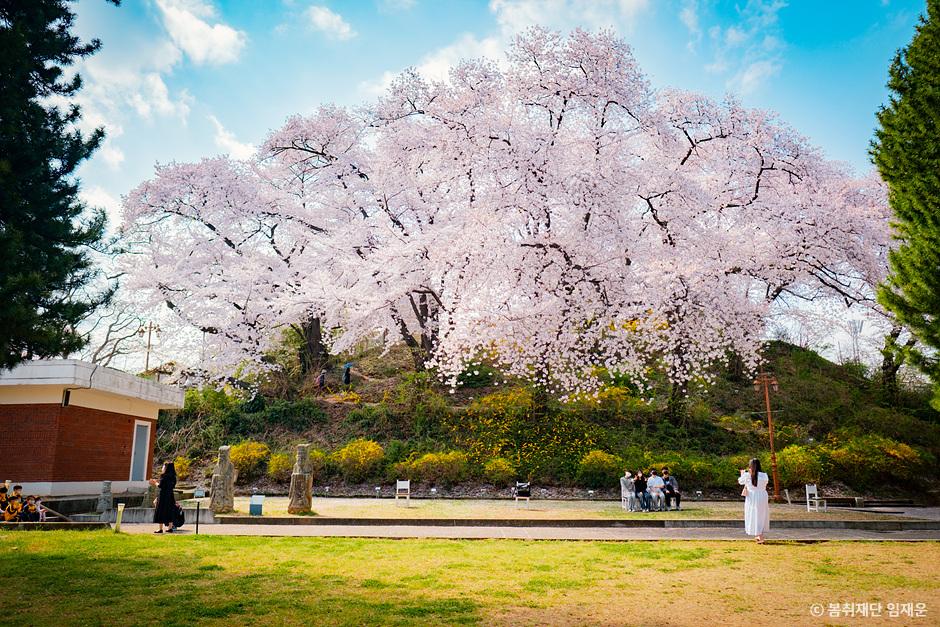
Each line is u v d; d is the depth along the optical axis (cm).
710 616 600
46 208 1209
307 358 2984
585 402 2498
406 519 1374
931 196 1217
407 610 602
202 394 2723
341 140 2783
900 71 1329
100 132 1330
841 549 1002
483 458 2223
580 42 2134
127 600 635
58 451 1628
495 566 841
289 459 2253
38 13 1243
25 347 1080
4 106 1139
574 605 634
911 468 2181
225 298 2581
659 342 2152
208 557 880
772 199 2358
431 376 2688
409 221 2741
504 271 1983
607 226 1994
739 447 2391
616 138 2191
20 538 1030
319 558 888
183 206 2650
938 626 569
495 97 2233
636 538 1160
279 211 2741
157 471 2416
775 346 3316
